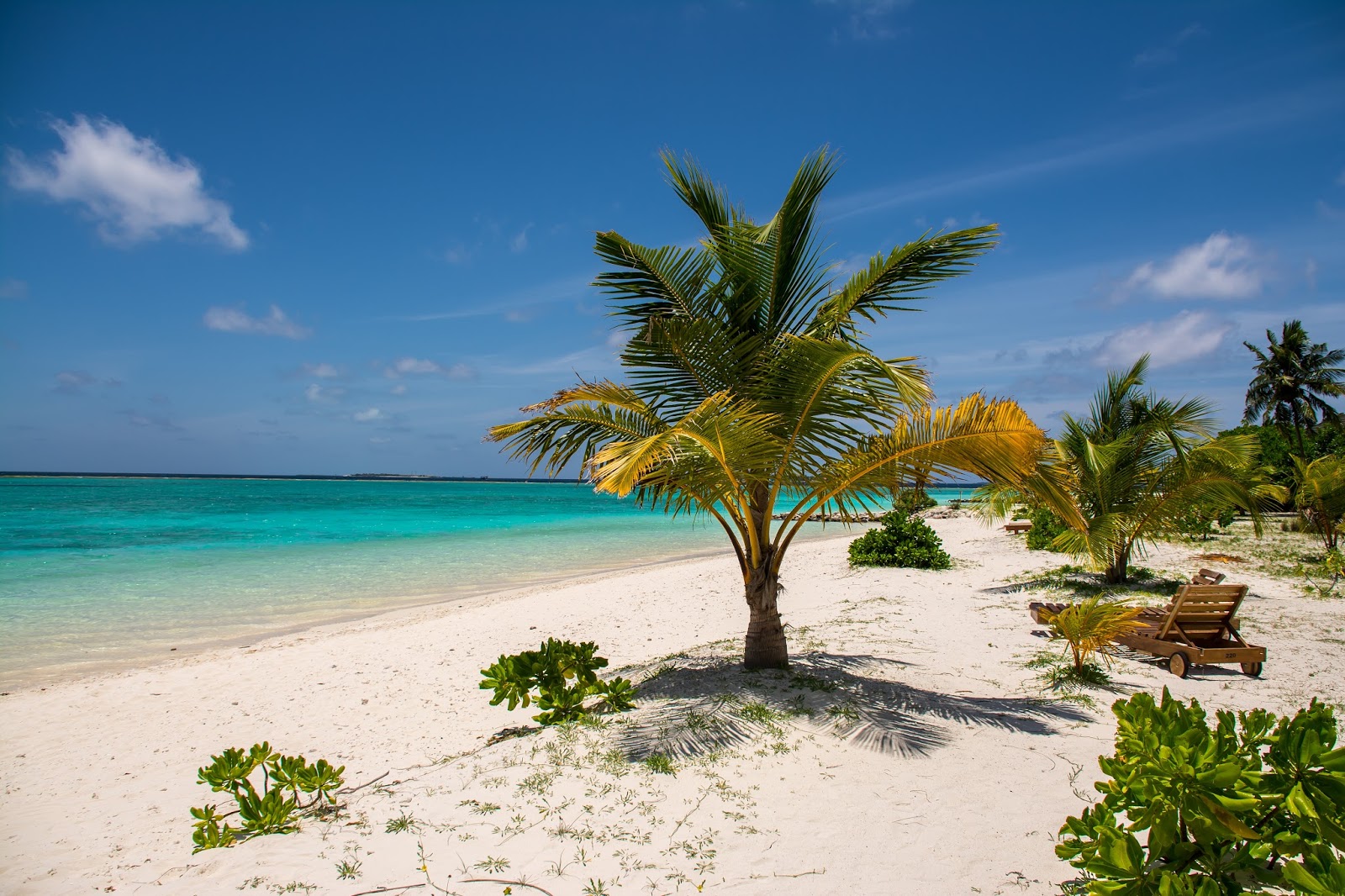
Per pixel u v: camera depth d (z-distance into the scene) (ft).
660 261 21.20
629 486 14.53
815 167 21.29
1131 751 8.49
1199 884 8.10
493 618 39.81
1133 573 39.37
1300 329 110.52
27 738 22.06
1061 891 10.36
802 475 20.18
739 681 20.53
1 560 59.67
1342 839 7.21
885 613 33.63
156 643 34.40
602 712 19.47
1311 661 22.93
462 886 11.01
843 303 21.47
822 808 13.20
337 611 42.83
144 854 13.80
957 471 18.63
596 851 11.95
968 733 16.63
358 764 19.39
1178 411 35.14
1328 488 44.96
